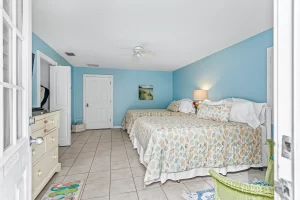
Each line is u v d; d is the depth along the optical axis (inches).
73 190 76.8
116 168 100.7
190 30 100.3
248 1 70.7
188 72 198.2
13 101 31.0
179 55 157.5
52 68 141.8
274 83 17.8
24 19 36.5
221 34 106.8
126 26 95.1
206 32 103.5
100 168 100.6
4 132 29.6
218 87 144.7
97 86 225.8
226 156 88.9
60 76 143.7
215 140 87.5
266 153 95.0
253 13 80.4
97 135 187.9
